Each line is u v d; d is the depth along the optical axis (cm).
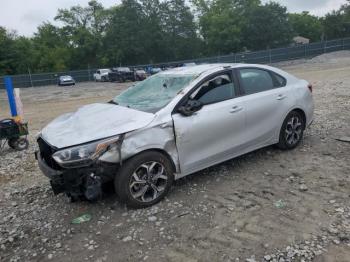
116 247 338
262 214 379
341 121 757
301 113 582
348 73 2089
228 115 467
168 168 420
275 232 343
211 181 473
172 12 6819
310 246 317
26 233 376
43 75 4791
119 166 390
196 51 6956
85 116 448
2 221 406
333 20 7825
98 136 378
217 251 321
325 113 856
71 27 7488
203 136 445
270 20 6500
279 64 4384
